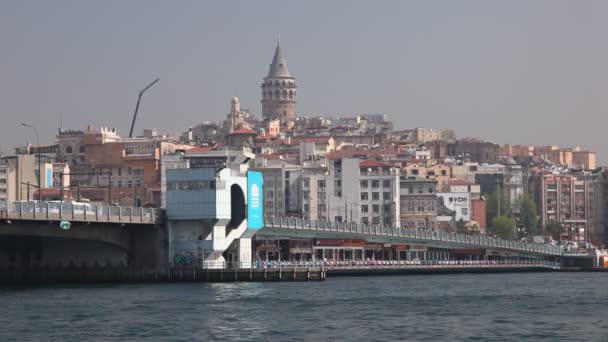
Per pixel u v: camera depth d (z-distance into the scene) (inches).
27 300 7746.1
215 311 7081.7
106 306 7342.5
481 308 7524.6
